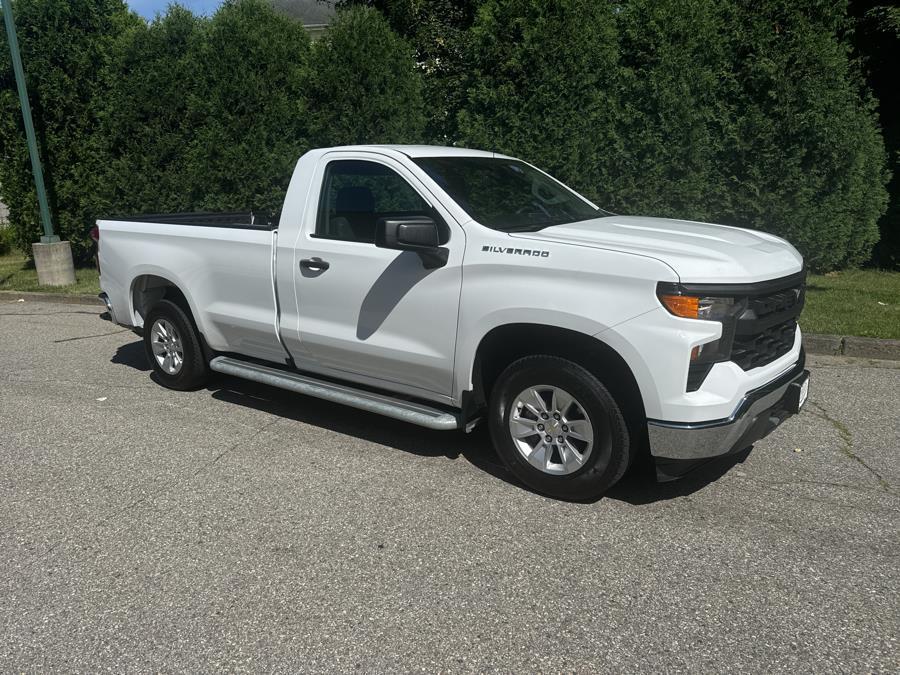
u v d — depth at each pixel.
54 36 11.64
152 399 6.03
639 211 8.96
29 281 11.69
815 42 8.59
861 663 2.79
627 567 3.45
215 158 10.62
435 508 4.07
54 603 3.26
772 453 4.72
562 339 4.02
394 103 9.82
